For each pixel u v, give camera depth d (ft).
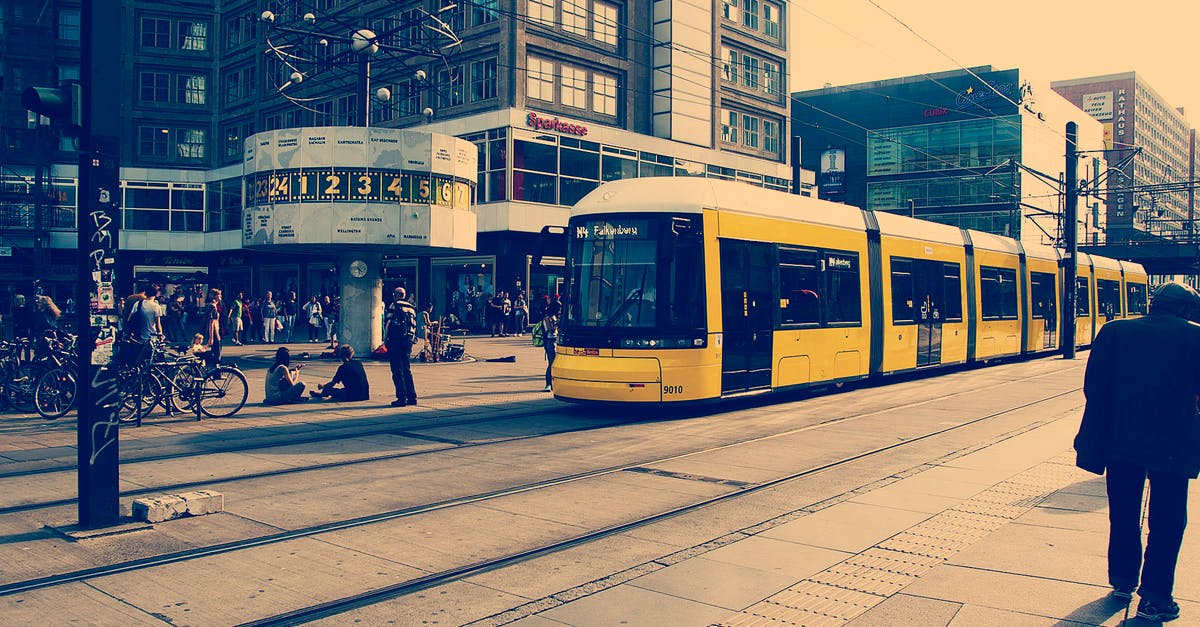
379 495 27.20
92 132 22.03
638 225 44.68
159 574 19.24
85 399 22.44
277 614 16.85
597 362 44.09
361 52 79.51
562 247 47.93
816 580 18.84
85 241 22.30
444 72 134.92
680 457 33.96
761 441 37.68
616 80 140.97
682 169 147.13
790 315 50.24
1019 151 221.05
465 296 130.00
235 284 181.57
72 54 168.96
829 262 54.03
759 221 48.60
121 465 31.58
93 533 22.03
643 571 19.62
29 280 162.50
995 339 75.82
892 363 59.93
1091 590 17.94
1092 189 96.84
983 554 20.54
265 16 80.02
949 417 44.91
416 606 17.38
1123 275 116.78
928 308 64.85
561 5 131.64
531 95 127.95
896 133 240.12
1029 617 16.44
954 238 70.23
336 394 51.47
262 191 73.97
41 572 19.25
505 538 22.44
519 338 113.91
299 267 164.76
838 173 243.81
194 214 180.34
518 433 39.91
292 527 23.29
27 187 162.81
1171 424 15.94
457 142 76.64
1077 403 50.72
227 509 25.20
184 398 43.86
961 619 16.39
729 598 17.76
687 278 44.01
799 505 25.93
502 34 126.00
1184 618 16.22
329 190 72.38
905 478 29.63
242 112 174.91
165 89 179.73
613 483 29.19
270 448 35.45
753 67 163.22
